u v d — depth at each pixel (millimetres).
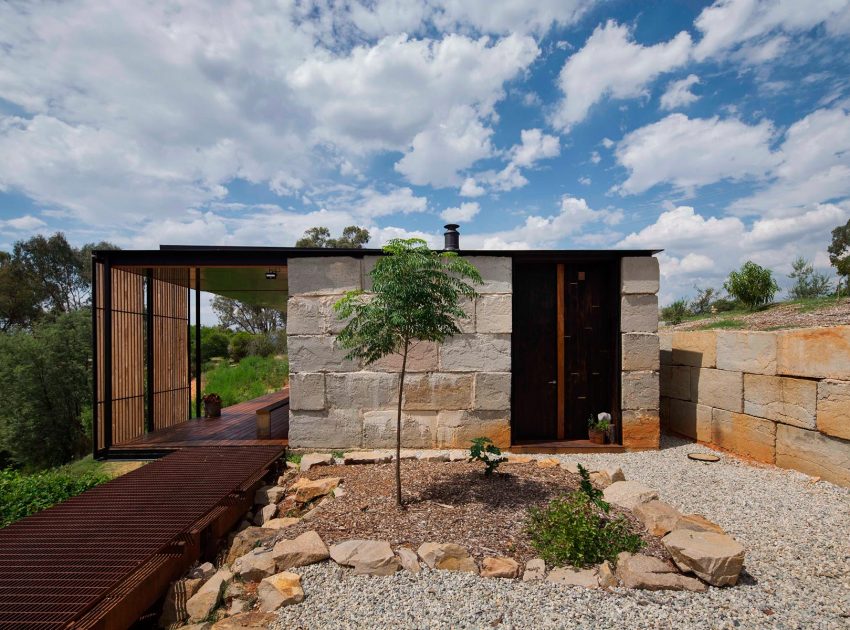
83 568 2832
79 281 35312
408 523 3609
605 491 4141
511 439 6156
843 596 2729
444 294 3820
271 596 2814
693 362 6707
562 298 6637
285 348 25234
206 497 4066
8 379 12109
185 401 8938
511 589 2811
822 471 4688
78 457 12609
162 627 2881
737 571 2801
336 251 6098
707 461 5590
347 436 6109
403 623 2549
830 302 9734
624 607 2604
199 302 9211
